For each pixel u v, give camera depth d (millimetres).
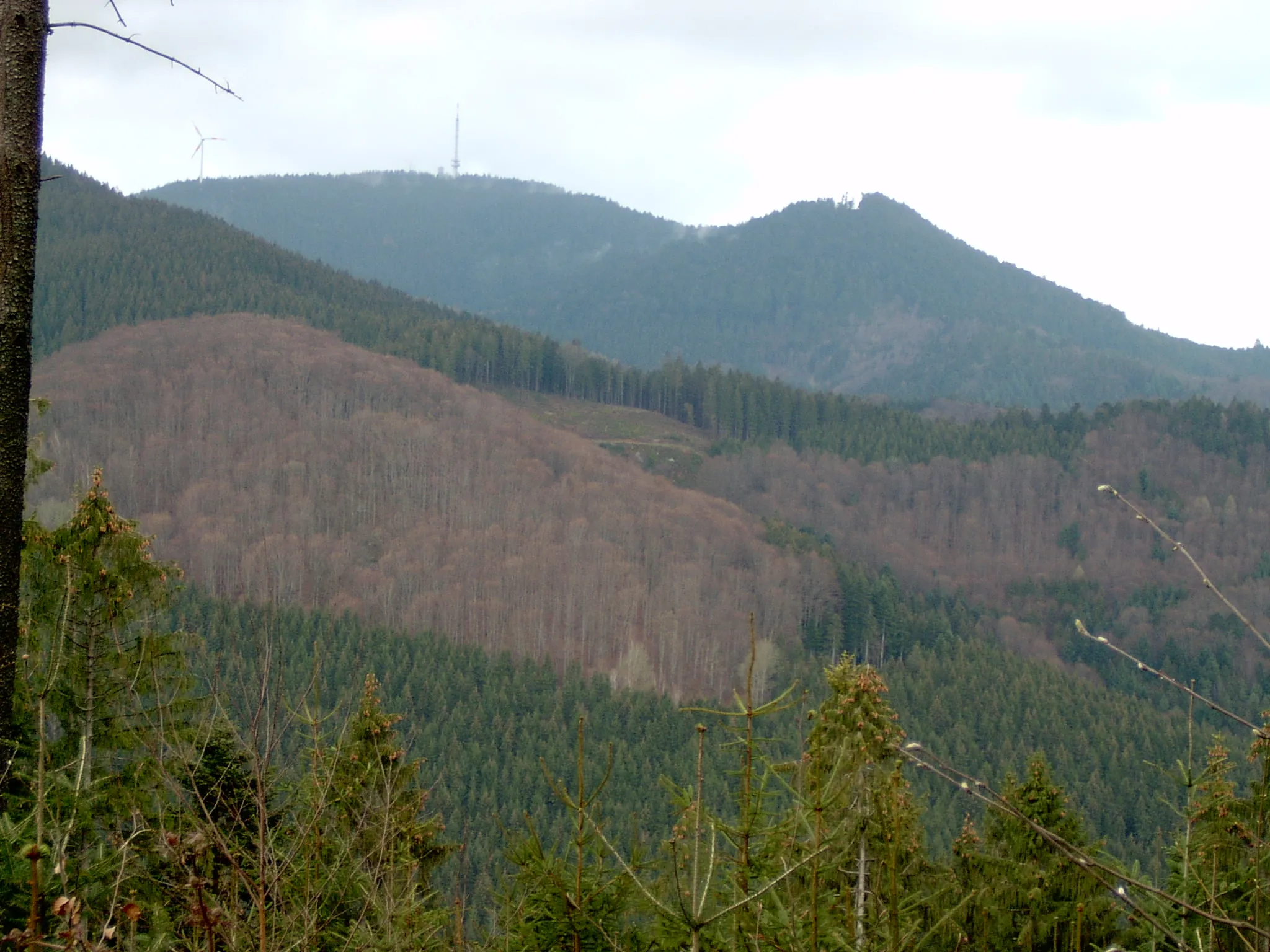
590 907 6320
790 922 5109
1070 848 3131
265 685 5523
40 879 4094
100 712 10203
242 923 5070
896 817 4602
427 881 8375
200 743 6324
